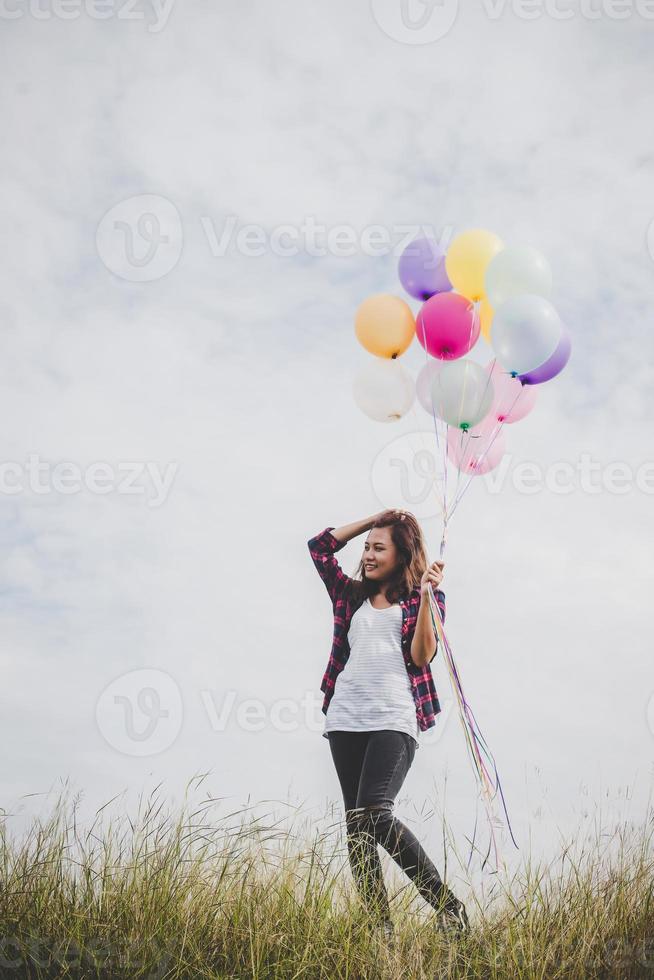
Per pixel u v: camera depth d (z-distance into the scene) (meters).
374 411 3.55
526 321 3.09
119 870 2.46
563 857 2.65
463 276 3.36
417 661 2.82
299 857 2.54
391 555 2.97
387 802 2.57
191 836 2.55
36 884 2.38
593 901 2.52
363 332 3.47
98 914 2.30
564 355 3.29
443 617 2.93
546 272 3.26
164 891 2.37
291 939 2.28
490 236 3.38
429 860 2.49
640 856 2.64
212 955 2.25
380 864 2.54
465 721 2.81
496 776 2.74
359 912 2.38
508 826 2.66
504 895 2.55
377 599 2.99
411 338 3.46
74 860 2.49
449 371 3.27
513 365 3.18
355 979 2.21
